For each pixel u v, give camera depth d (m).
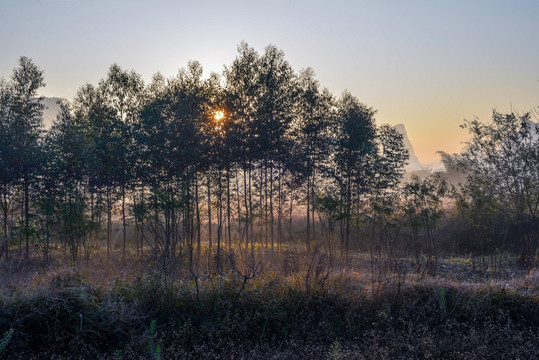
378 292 7.80
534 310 7.51
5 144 16.80
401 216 16.88
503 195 16.55
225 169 17.50
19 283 7.16
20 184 17.09
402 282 8.34
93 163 17.00
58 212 16.83
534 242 17.39
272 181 18.53
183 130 16.05
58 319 6.30
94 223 17.00
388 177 16.70
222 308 7.20
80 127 18.39
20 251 17.05
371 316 7.27
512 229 20.58
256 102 17.00
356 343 6.43
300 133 17.97
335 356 5.63
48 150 17.64
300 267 9.98
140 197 16.67
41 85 18.81
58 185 17.14
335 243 21.19
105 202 18.22
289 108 17.34
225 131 16.86
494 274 13.84
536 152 15.48
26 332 6.08
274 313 7.13
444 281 8.59
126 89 18.09
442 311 7.27
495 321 7.22
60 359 5.69
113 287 7.48
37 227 17.64
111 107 18.20
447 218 23.00
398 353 6.11
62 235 16.83
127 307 6.78
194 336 6.51
